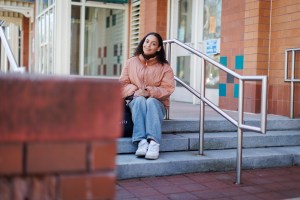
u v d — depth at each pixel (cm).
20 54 1680
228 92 653
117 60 1095
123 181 365
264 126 332
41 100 126
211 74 725
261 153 440
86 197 130
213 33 738
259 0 588
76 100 129
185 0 823
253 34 597
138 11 1016
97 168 131
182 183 363
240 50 632
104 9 1077
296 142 496
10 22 1552
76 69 1070
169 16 864
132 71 420
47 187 127
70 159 129
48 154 127
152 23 874
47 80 126
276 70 584
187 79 813
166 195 327
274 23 587
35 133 125
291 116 543
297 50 538
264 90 333
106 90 131
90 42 1084
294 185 364
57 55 1048
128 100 418
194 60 782
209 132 484
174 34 855
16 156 124
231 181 373
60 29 1042
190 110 624
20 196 125
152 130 388
